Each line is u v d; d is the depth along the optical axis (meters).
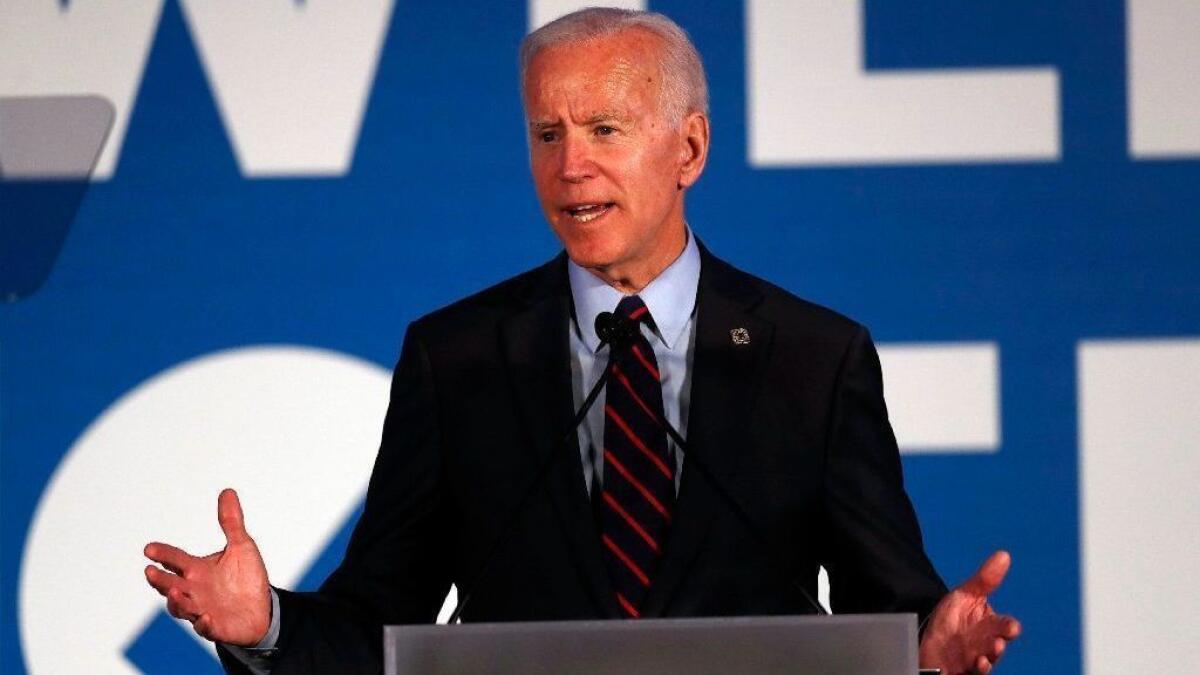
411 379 7.99
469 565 7.66
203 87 12.56
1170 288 12.26
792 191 12.37
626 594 7.43
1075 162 12.32
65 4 12.61
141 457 12.45
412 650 5.95
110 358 12.48
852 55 12.38
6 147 12.55
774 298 8.05
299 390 12.45
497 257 12.48
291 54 12.55
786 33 12.41
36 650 12.35
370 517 7.90
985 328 12.30
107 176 12.54
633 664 5.95
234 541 6.85
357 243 12.48
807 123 12.38
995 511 12.21
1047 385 12.26
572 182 7.48
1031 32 12.36
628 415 7.66
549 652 5.95
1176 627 12.13
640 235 7.63
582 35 7.61
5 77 12.59
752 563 7.50
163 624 12.42
